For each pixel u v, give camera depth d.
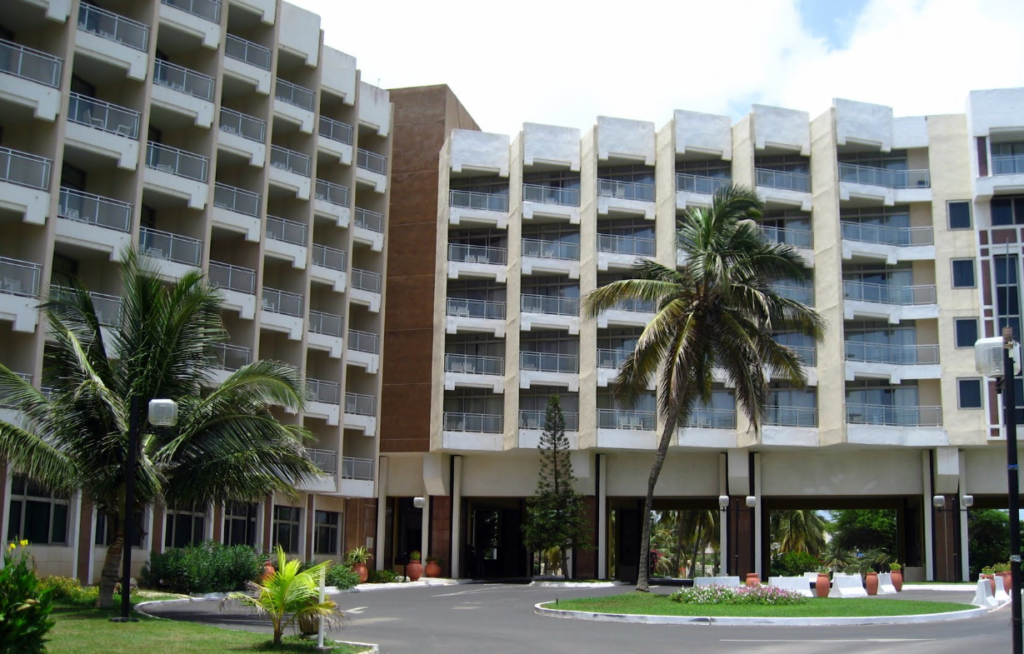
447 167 56.59
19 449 22.73
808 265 54.22
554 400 51.19
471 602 33.78
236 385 24.67
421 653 19.00
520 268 55.31
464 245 56.38
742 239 33.06
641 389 33.91
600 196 55.44
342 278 49.81
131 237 37.28
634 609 28.03
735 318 33.06
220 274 42.44
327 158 50.47
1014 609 14.97
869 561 81.62
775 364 33.56
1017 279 51.03
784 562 70.81
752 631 23.58
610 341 55.53
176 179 40.00
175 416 20.94
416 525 57.38
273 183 46.06
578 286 56.44
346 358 49.66
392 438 54.62
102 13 37.62
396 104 58.47
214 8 42.47
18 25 35.78
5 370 23.91
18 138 35.44
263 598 17.83
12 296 32.69
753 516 52.75
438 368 54.53
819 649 19.61
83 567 33.81
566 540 50.38
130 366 24.14
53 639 17.70
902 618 25.91
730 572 52.25
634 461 55.06
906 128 54.31
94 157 37.16
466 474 55.97
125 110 37.91
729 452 53.22
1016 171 51.12
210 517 40.94
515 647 20.16
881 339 53.84
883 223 54.72
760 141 54.62
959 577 50.66
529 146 56.41
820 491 53.47
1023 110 51.38
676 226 54.22
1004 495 52.34
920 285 53.38
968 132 52.81
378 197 54.03
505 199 56.69
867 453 53.28
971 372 51.31
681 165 56.34
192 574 33.38
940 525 51.22
